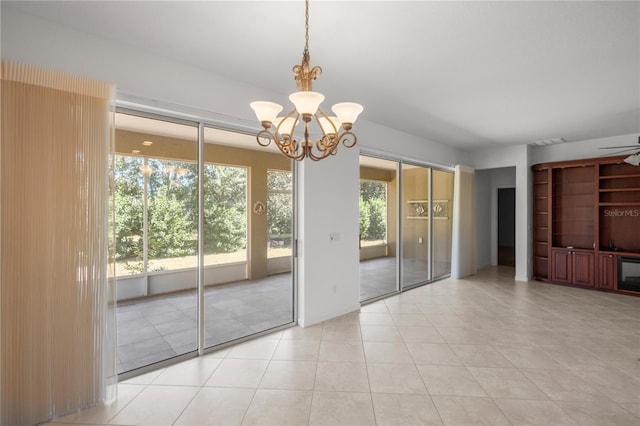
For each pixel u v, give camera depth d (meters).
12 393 1.94
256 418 2.05
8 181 1.91
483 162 6.48
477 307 4.39
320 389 2.38
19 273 1.95
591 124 4.55
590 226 5.45
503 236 11.44
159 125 2.84
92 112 2.18
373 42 2.39
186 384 2.46
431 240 5.93
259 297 3.60
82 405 2.16
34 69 1.95
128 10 2.02
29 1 1.92
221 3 1.94
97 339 2.22
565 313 4.12
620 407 2.14
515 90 3.30
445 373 2.61
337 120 1.93
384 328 3.62
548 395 2.29
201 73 2.86
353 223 4.21
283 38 2.35
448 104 3.74
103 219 2.23
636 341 3.23
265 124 1.77
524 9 1.96
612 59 2.61
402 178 5.28
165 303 2.95
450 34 2.26
